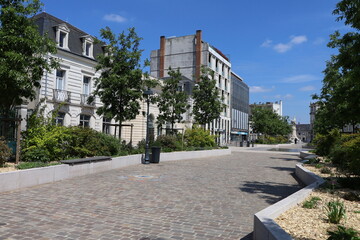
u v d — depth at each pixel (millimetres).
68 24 25375
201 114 26891
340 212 4777
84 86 26406
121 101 16047
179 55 50688
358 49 6582
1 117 11547
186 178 11172
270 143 66188
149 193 8109
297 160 21609
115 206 6574
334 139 19500
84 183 9398
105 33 15578
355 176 8844
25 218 5488
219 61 55094
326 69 17125
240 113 68188
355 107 8672
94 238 4559
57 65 12312
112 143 14844
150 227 5184
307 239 3967
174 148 21156
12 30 10266
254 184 10109
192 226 5301
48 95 22344
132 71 15164
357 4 6523
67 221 5379
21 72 10492
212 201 7324
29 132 11398
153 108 32188
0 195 7309
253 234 4645
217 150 25297
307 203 5707
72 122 24438
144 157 16391
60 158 12039
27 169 8594
